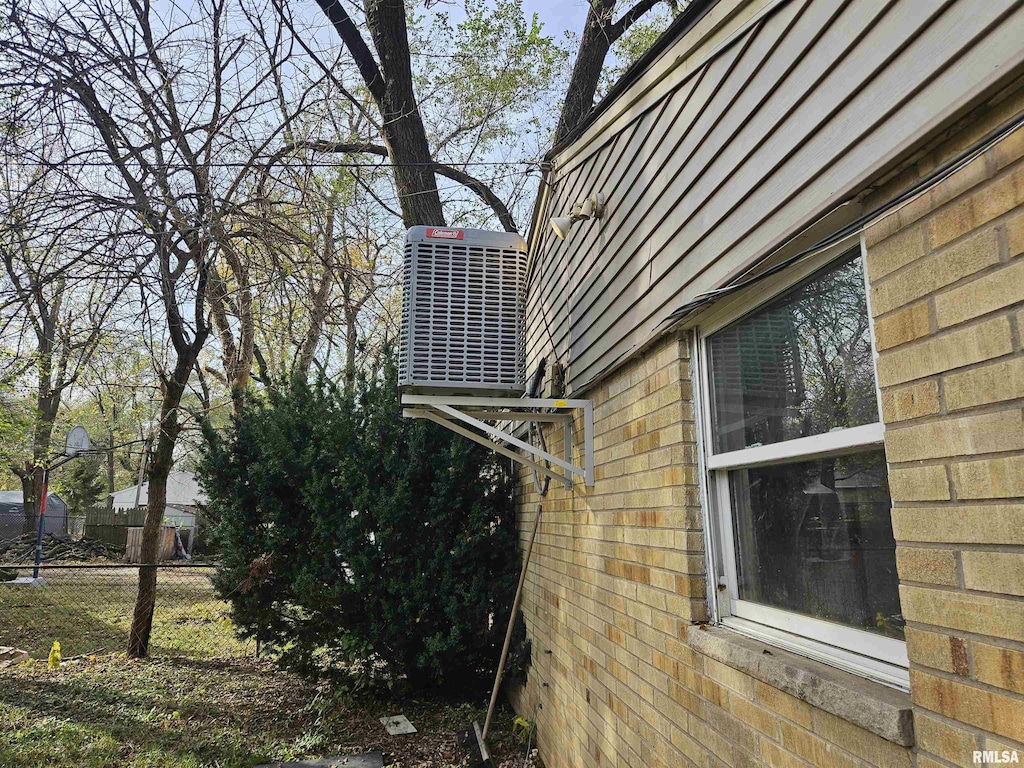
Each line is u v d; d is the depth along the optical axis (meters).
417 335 4.00
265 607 6.56
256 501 6.74
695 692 2.38
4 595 12.03
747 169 2.17
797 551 2.01
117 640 9.06
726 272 2.27
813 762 1.69
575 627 4.20
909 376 1.44
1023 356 1.16
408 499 6.39
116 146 5.25
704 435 2.54
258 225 5.76
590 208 3.90
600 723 3.55
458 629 6.11
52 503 22.47
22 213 4.75
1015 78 1.21
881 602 1.64
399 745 5.43
